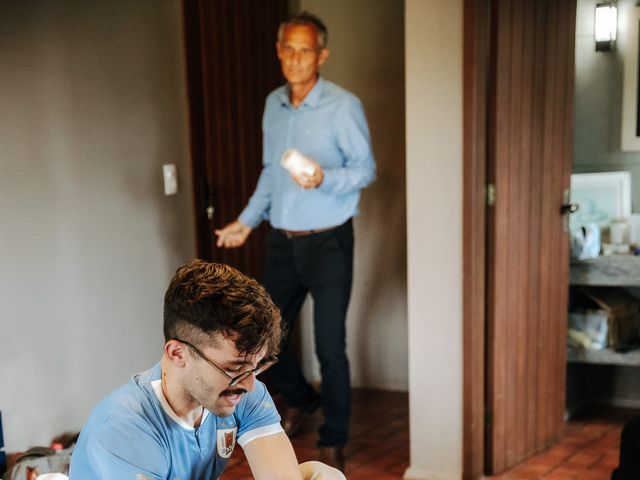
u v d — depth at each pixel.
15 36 2.65
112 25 3.13
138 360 3.38
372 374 4.44
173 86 3.55
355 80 4.13
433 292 3.15
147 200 3.39
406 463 3.49
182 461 1.59
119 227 3.21
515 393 3.36
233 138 3.91
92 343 3.07
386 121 4.13
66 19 2.88
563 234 3.47
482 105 3.02
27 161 2.71
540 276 3.38
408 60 3.01
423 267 3.14
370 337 4.39
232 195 3.93
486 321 3.21
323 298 3.33
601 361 3.73
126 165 3.24
